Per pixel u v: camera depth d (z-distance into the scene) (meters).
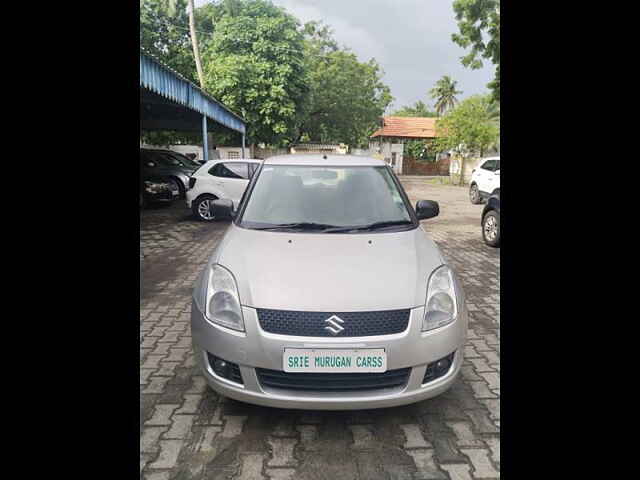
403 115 64.12
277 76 20.22
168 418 2.51
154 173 11.61
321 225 3.09
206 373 2.45
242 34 20.83
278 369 2.24
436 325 2.37
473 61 12.54
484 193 13.38
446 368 2.44
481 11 11.99
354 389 2.28
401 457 2.23
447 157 38.66
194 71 24.06
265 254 2.67
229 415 2.55
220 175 9.43
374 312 2.28
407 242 2.90
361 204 3.29
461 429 2.45
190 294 4.77
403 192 3.56
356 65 35.12
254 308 2.30
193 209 9.52
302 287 2.36
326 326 2.24
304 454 2.24
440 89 57.59
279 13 23.50
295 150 34.97
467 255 6.80
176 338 3.61
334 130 36.03
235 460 2.20
